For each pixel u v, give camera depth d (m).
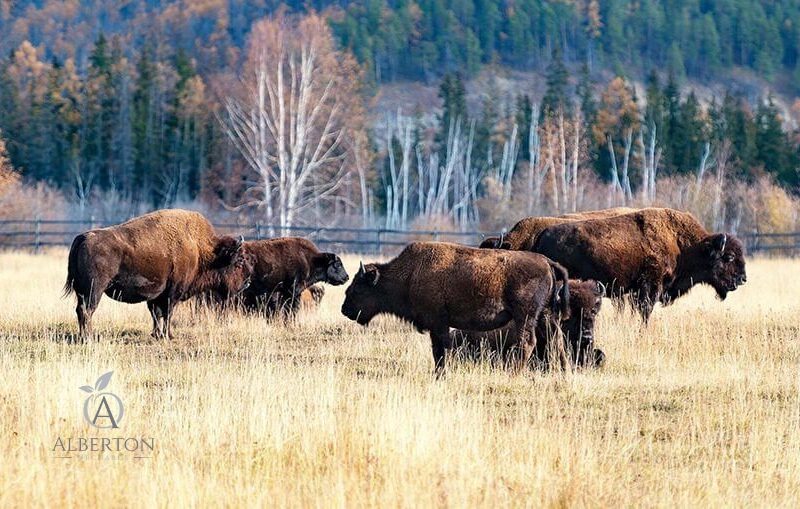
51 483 30.38
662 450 36.50
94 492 30.16
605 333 55.06
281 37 190.00
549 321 48.22
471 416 37.84
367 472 32.03
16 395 40.03
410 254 49.09
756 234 140.00
